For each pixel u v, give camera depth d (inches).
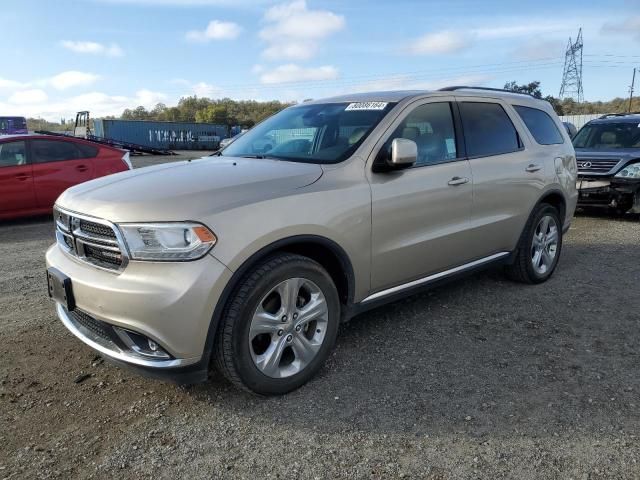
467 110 179.0
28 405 122.8
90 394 127.9
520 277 205.8
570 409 119.4
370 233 139.5
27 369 140.5
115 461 103.0
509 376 135.0
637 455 103.0
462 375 135.6
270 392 123.3
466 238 170.2
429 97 166.6
